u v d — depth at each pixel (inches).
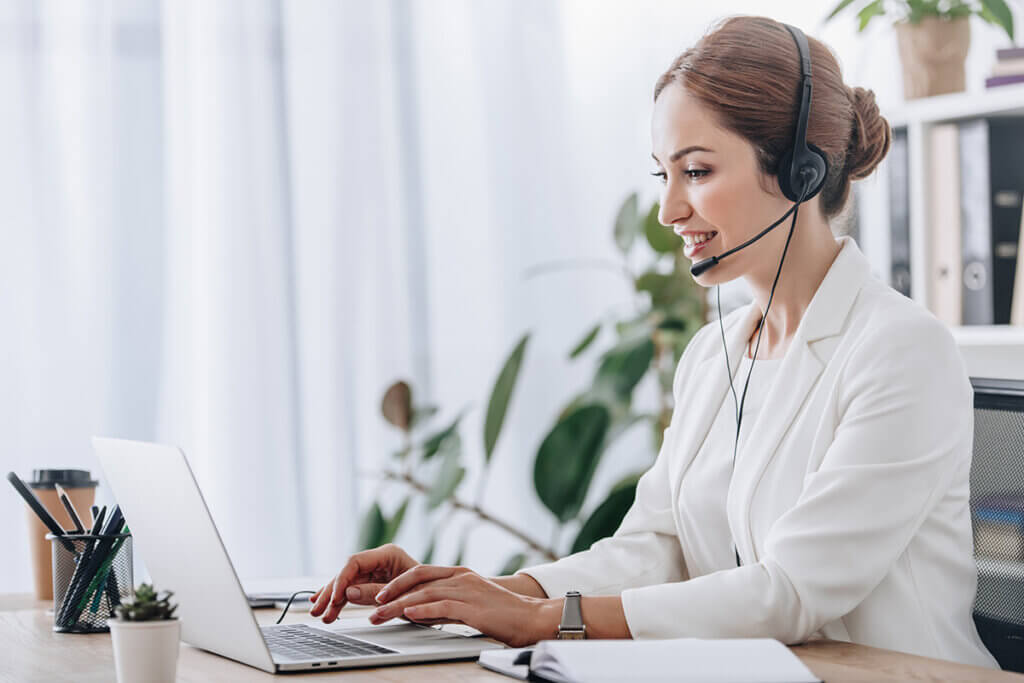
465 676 39.3
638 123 127.1
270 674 40.3
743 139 52.8
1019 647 54.1
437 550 121.6
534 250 124.5
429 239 121.9
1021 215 94.7
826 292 54.2
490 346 123.2
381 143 120.3
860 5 111.2
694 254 56.5
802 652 43.6
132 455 45.5
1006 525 55.3
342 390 118.5
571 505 106.3
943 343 50.8
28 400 108.6
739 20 54.6
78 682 41.5
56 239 109.5
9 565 106.8
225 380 114.7
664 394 111.3
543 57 124.9
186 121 114.2
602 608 45.8
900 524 47.4
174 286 113.5
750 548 52.8
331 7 118.5
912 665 40.8
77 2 110.7
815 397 52.5
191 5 114.4
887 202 100.8
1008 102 91.7
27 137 108.9
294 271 117.2
